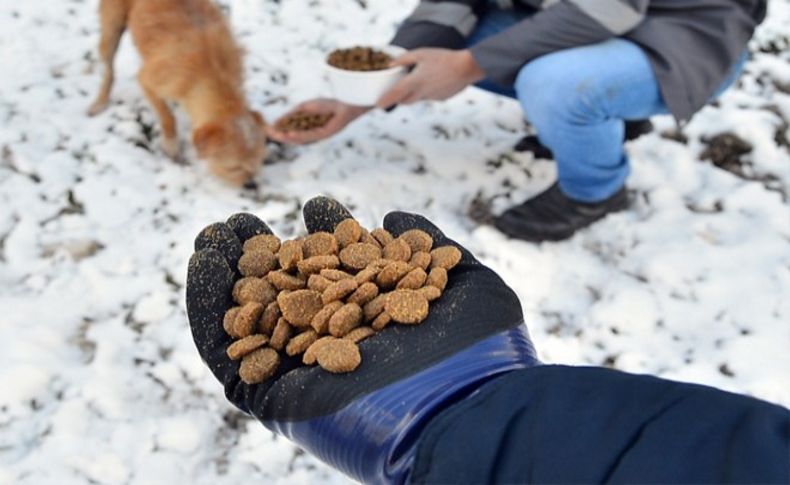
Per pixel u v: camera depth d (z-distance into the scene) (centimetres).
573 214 265
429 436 85
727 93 327
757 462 66
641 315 243
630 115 249
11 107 315
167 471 202
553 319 243
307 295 122
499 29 288
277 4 381
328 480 202
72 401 214
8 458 201
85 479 198
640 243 266
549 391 83
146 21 299
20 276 250
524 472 77
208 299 126
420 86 251
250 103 328
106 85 317
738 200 283
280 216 275
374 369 103
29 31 361
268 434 210
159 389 220
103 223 270
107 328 235
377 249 132
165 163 300
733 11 240
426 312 111
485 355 104
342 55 275
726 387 220
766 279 252
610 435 75
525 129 319
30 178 285
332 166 297
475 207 283
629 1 230
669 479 68
